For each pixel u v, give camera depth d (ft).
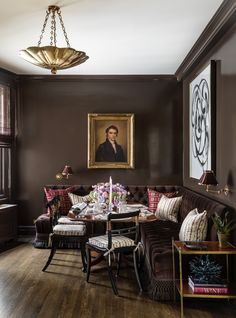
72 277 13.08
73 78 19.74
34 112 19.85
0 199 18.43
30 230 19.74
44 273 13.50
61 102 19.86
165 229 14.84
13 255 15.94
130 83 19.88
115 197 14.25
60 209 17.98
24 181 19.83
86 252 13.57
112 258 14.67
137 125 19.90
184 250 9.88
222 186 12.40
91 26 12.44
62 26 12.17
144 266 13.73
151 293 11.25
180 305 10.72
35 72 19.10
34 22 12.09
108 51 15.40
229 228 10.53
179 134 19.84
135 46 14.73
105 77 19.70
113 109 19.86
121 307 10.54
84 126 19.88
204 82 14.57
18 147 19.77
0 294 11.44
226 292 9.94
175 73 19.34
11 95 19.31
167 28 12.65
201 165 15.17
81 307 10.51
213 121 13.24
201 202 13.61
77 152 19.88
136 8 10.97
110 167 19.69
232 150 11.34
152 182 19.86
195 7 10.88
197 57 14.96
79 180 19.85
